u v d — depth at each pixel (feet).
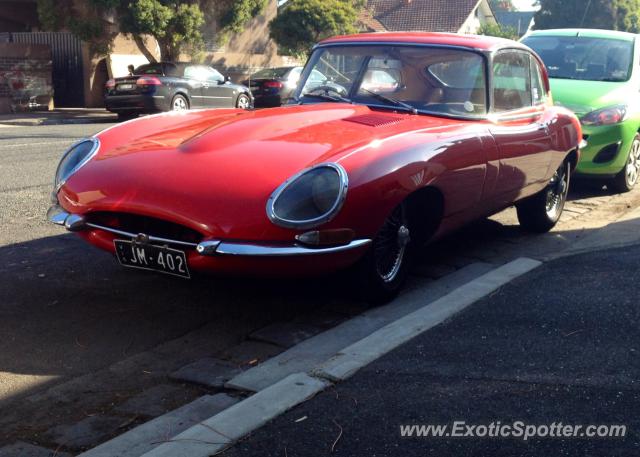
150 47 77.97
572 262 16.49
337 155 12.38
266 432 9.04
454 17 150.61
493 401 9.85
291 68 68.95
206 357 11.83
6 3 79.46
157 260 12.37
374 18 151.64
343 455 8.56
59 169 13.96
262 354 11.96
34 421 9.75
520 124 16.99
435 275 16.20
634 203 24.77
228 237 11.62
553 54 29.37
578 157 20.53
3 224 19.86
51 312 13.56
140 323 13.17
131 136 14.34
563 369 10.82
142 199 12.16
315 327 13.12
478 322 12.71
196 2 68.54
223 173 12.20
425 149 13.43
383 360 11.13
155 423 9.53
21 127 53.31
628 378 10.53
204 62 89.25
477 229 20.62
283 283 15.23
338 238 11.96
